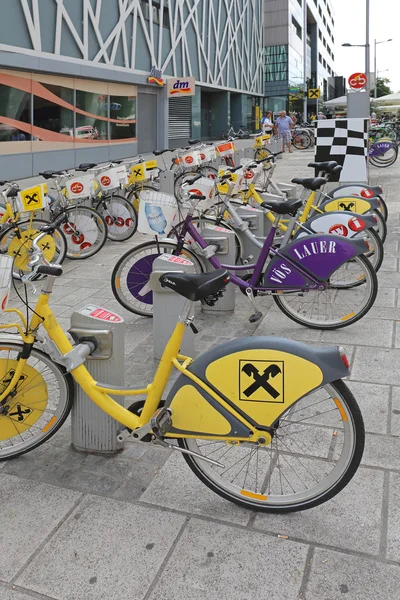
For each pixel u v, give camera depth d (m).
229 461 2.85
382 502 2.54
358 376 3.76
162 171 10.46
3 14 14.95
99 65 19.48
